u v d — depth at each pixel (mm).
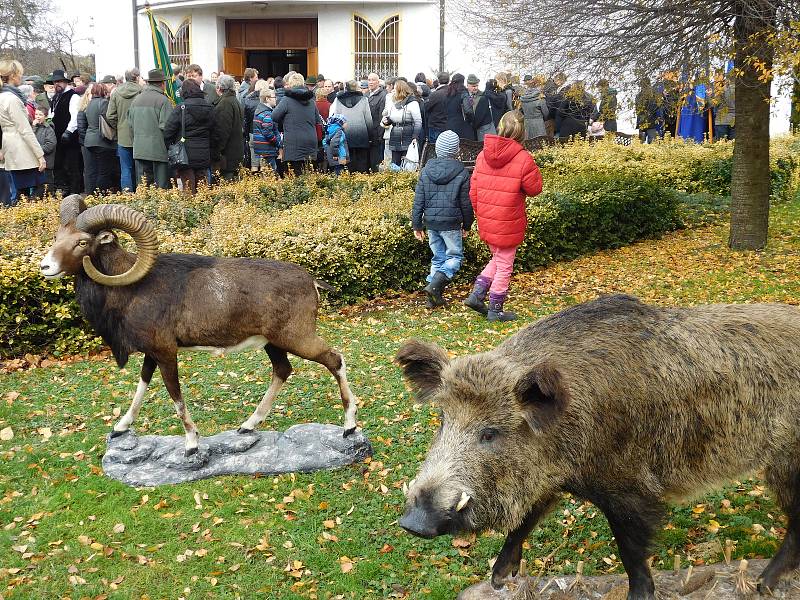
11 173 13172
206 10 27922
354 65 27297
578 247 12320
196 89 13375
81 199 5508
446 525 3445
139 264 5316
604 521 5156
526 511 3682
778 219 14211
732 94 12969
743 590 4105
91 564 4844
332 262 9672
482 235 9125
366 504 5426
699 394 3869
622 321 3963
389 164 17531
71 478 5781
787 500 4113
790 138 19766
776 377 3957
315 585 4668
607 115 11938
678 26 10109
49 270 5254
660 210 13516
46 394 7227
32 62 42875
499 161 8750
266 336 5637
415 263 10445
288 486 5633
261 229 9891
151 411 6867
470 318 9414
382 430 6473
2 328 8000
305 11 27266
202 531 5137
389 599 4531
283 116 14570
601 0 10234
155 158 13578
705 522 5105
